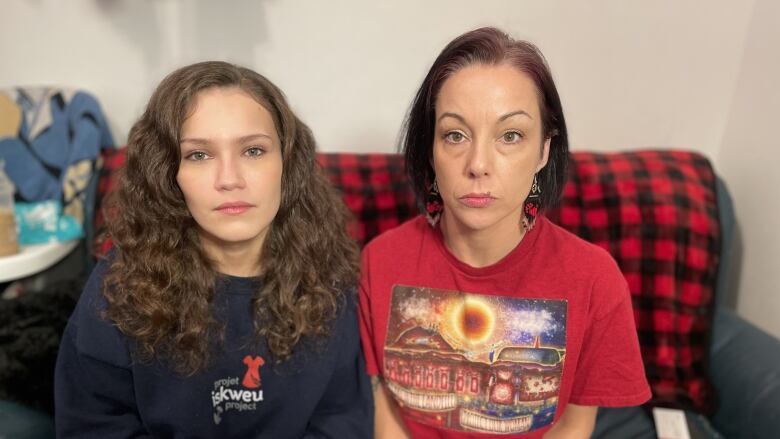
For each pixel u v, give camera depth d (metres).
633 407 1.08
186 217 0.68
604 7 1.27
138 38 1.24
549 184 0.75
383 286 0.79
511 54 0.65
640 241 1.13
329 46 1.27
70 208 1.16
